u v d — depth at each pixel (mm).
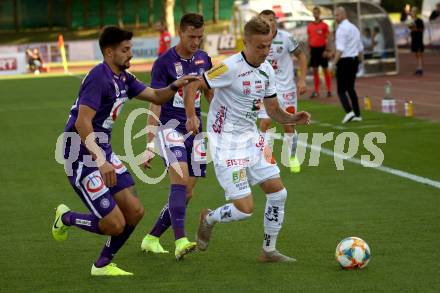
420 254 17891
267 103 18094
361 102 52781
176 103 19172
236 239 19906
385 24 73938
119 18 150625
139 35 145875
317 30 58031
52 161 33656
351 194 25062
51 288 16156
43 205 24984
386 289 15312
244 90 17234
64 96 66000
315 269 16938
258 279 16344
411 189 25422
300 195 25219
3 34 147250
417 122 41312
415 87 61344
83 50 115938
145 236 19969
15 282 16656
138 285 16188
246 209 17250
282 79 30016
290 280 16156
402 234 19812
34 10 148750
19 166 32531
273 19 29453
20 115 51969
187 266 17594
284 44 29719
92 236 20672
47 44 114062
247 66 17203
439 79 67438
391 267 16875
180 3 150750
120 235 16969
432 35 100875
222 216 17516
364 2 73125
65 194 26703
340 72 41844
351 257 16672
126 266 17797
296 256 18094
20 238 20656
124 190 16891
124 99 16797
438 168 28766
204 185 27594
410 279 15945
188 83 17156
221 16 151375
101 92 16094
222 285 15969
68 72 99562
